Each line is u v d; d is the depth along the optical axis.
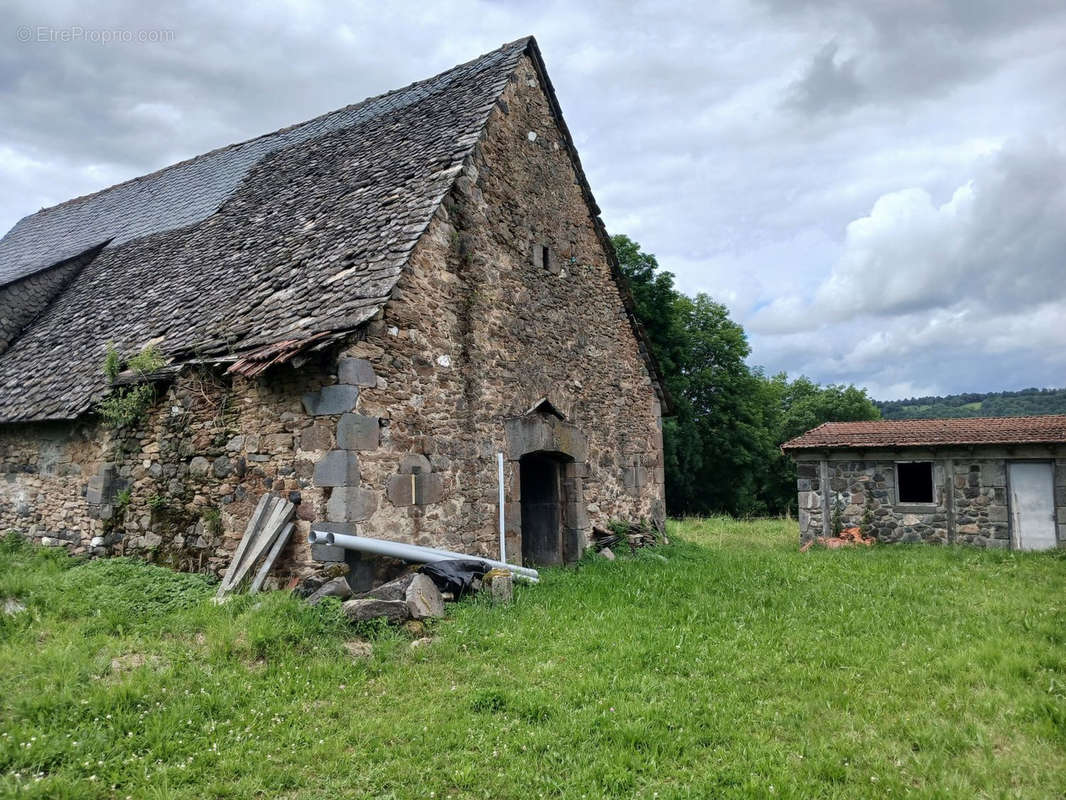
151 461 8.16
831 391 39.59
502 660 5.50
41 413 8.90
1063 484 12.72
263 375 7.36
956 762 3.99
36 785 3.47
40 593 6.67
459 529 8.24
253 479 7.34
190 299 9.52
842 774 3.83
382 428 7.25
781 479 36.19
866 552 12.28
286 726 4.29
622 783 3.72
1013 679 5.16
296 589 6.39
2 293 12.18
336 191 10.10
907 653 5.76
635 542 11.38
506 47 11.05
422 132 10.14
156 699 4.49
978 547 13.12
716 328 30.31
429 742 4.14
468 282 8.78
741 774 3.83
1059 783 3.75
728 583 8.50
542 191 10.63
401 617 6.01
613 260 12.45
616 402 12.12
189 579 7.22
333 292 7.63
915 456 13.83
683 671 5.36
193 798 3.56
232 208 12.22
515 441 9.34
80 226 16.56
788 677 5.23
